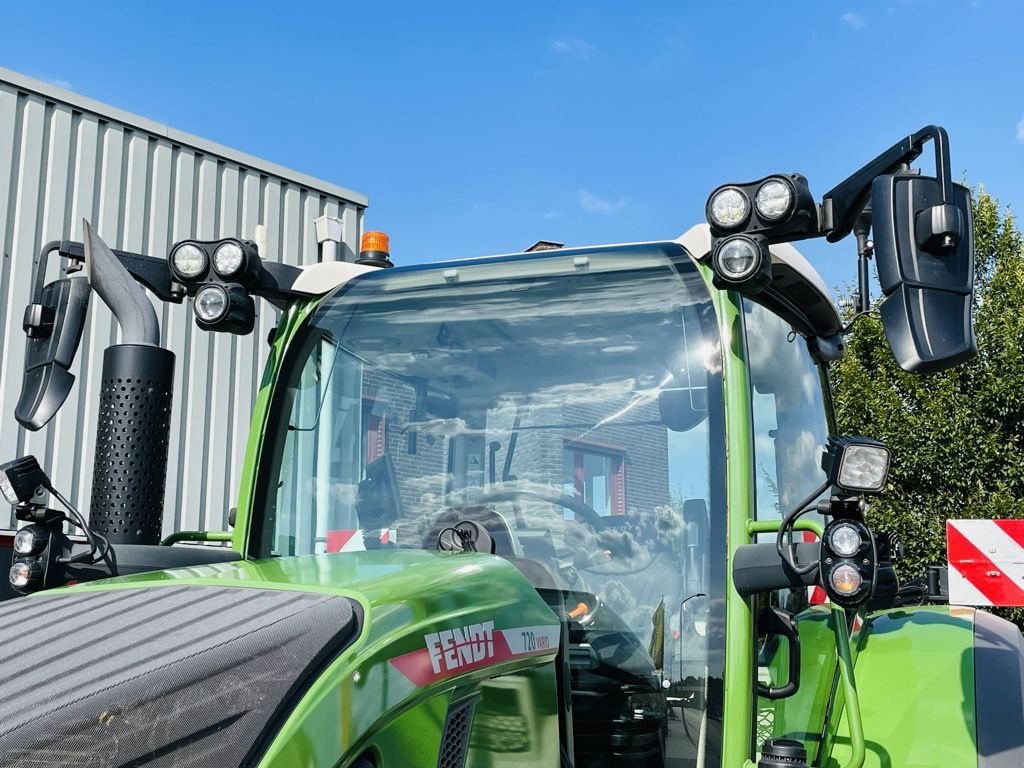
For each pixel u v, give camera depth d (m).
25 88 6.56
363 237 2.93
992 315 9.41
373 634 1.34
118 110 7.06
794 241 2.14
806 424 2.86
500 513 2.31
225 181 7.66
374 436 2.46
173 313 7.09
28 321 2.33
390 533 2.38
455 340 2.47
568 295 2.42
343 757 1.21
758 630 2.18
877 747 2.36
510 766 1.56
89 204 6.85
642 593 2.13
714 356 2.22
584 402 2.31
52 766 1.06
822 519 2.86
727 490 2.11
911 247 1.86
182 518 6.99
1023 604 5.64
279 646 1.25
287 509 2.45
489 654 1.53
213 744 1.13
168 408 2.37
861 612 2.97
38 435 6.32
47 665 1.23
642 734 2.07
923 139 1.94
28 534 2.04
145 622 1.36
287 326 2.61
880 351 9.56
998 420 9.20
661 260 2.40
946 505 9.16
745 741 1.98
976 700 2.38
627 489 2.21
